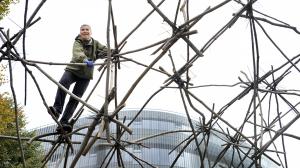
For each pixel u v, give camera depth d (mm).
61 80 6340
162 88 5789
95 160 41594
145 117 45188
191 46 4750
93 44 6785
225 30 5484
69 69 6391
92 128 4805
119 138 6590
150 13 5449
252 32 5531
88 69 6418
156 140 44438
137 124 44125
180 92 5773
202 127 6984
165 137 45125
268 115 7098
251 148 7246
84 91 6512
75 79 6473
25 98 5633
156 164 43188
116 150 6688
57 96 6270
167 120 45688
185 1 5164
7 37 5020
